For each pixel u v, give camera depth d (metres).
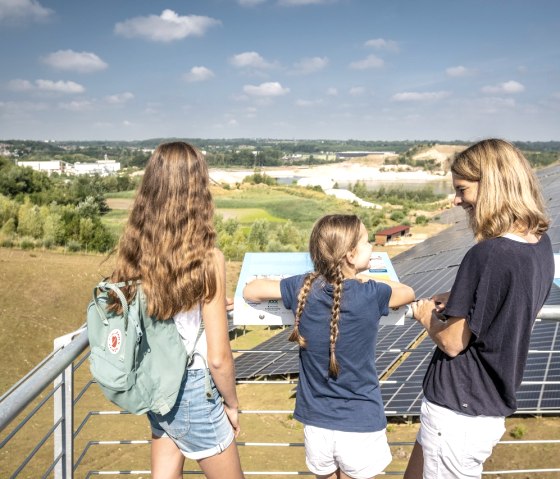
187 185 2.86
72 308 38.25
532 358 16.70
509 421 15.87
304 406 3.33
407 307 3.44
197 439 3.07
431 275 34.44
